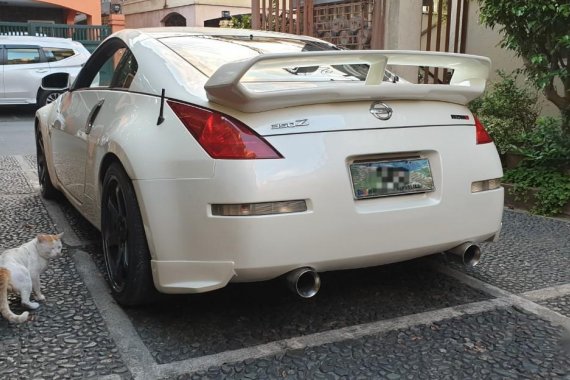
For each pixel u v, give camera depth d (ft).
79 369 8.50
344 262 9.08
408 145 9.49
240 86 8.32
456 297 11.27
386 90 9.39
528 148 19.26
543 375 8.52
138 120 10.05
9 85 43.45
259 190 8.43
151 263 9.42
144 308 10.54
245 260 8.54
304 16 29.68
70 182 14.33
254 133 8.64
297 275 8.75
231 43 12.14
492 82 23.98
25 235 14.82
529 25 17.57
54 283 11.67
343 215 8.91
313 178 8.71
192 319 10.13
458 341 9.49
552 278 12.32
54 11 68.80
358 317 10.34
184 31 12.79
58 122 15.28
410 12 25.02
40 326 9.79
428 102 10.07
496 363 8.83
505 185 18.72
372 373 8.52
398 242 9.39
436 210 9.66
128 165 9.56
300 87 9.45
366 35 26.91
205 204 8.66
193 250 8.87
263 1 31.53
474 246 10.23
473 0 23.89
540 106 22.70
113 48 13.12
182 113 9.24
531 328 9.98
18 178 21.86
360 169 9.16
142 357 8.86
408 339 9.54
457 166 9.91
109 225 10.94
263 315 10.34
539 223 16.63
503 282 12.07
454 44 26.30
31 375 8.32
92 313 10.31
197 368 8.57
